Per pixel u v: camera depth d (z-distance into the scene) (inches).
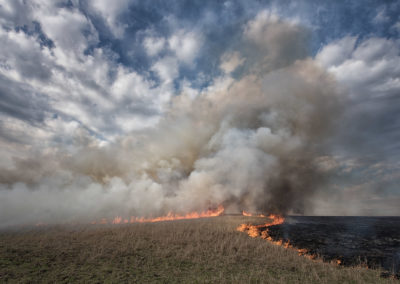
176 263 488.1
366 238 874.1
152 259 507.8
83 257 488.1
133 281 378.6
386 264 547.2
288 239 848.3
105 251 540.7
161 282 380.8
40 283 350.3
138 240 666.8
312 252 663.8
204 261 507.8
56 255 496.4
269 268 478.3
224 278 401.4
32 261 452.4
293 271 464.8
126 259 496.1
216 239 722.8
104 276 393.4
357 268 501.4
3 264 424.2
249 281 386.9
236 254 568.1
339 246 743.1
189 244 644.7
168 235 763.4
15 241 616.1
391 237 891.4
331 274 450.9
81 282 362.0
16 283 343.0
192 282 383.9
